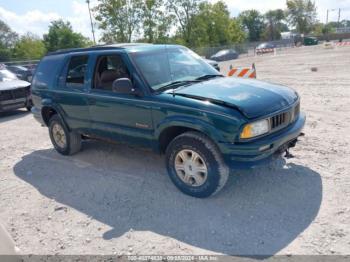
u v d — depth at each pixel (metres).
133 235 3.49
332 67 17.19
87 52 5.29
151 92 4.29
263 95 3.99
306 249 3.02
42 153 6.57
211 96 3.89
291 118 4.12
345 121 6.77
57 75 5.79
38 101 6.23
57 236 3.60
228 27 64.62
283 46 61.78
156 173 4.98
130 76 4.51
